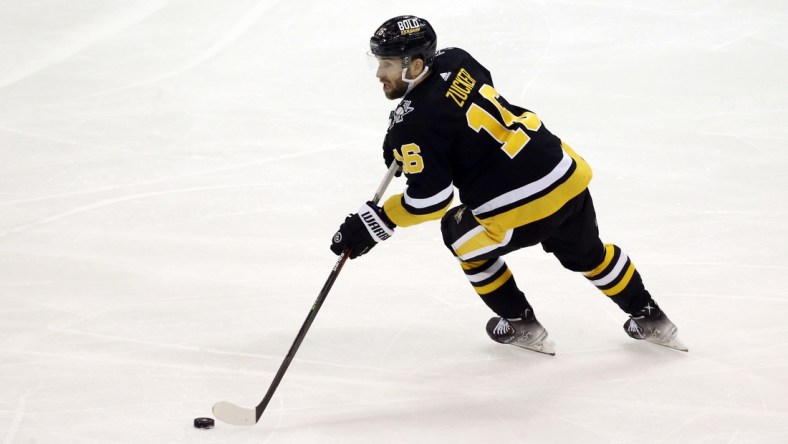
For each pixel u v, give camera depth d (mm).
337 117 24906
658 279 16656
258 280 16719
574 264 13867
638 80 26859
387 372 13844
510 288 13953
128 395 12977
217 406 11938
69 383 13242
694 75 27125
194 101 25938
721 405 12789
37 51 29328
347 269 17219
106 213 19344
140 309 15578
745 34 29812
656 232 18516
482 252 13250
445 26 30625
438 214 12477
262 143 23250
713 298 15953
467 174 12625
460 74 12516
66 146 22906
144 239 18219
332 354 14344
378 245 18234
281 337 14812
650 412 12648
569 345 14656
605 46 29109
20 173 21328
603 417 12547
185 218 19172
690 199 19922
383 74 12383
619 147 22734
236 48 29656
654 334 14203
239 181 21047
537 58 28406
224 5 32812
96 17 32000
